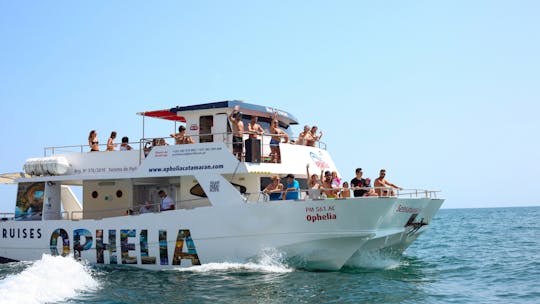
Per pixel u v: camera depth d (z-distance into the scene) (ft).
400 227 56.70
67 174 66.28
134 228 58.95
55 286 47.32
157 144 62.28
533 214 322.34
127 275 54.54
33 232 65.21
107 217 66.80
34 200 67.72
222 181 55.93
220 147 56.80
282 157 59.57
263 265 53.83
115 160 63.82
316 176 56.70
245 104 61.26
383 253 58.18
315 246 52.29
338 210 51.42
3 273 57.52
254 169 55.77
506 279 54.90
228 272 53.21
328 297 43.86
